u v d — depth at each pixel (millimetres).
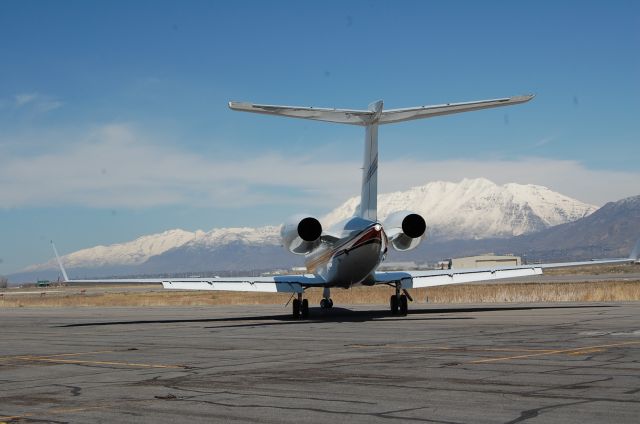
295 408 9078
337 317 27016
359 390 10180
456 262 150375
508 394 9523
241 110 21578
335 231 26172
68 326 27094
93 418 8906
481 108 21938
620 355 12898
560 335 16906
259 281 26219
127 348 17172
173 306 52562
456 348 14820
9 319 34781
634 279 73750
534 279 96562
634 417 8062
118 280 25703
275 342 17375
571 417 8125
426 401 9250
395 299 26703
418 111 22594
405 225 23781
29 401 10227
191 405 9492
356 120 23344
